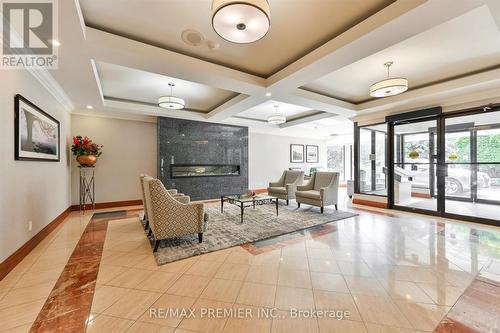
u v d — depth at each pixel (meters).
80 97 3.99
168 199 2.69
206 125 6.40
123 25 2.32
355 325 1.45
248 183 7.25
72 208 4.87
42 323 1.47
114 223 3.94
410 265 2.31
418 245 2.87
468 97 3.92
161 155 5.66
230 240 3.03
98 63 3.12
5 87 2.16
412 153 4.86
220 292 1.83
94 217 4.36
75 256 2.54
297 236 3.23
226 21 1.79
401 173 5.05
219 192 6.61
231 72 3.23
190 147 6.12
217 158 6.60
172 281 2.01
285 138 8.85
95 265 2.32
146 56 2.56
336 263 2.37
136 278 2.05
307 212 4.74
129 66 2.81
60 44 2.29
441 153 4.36
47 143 3.25
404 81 3.07
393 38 2.22
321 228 3.62
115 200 5.36
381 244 2.91
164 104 4.14
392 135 5.19
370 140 5.62
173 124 5.86
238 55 2.95
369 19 2.12
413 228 3.62
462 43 2.63
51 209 3.46
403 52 2.84
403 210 4.95
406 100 4.25
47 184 3.28
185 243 2.92
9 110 2.24
